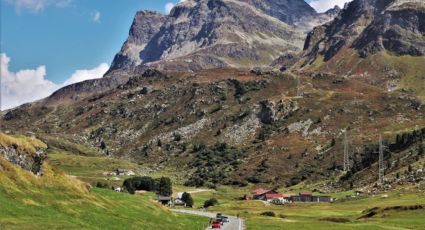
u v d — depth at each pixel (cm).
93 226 8112
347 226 13912
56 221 7456
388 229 13000
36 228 6700
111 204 10606
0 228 6275
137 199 12588
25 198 8069
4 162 8525
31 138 9569
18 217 7056
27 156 9088
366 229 13062
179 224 11888
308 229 13362
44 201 8438
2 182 8081
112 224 8781
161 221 11194
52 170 9825
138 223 9775
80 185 10300
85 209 9144
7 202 7469
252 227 14075
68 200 9088
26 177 8769
